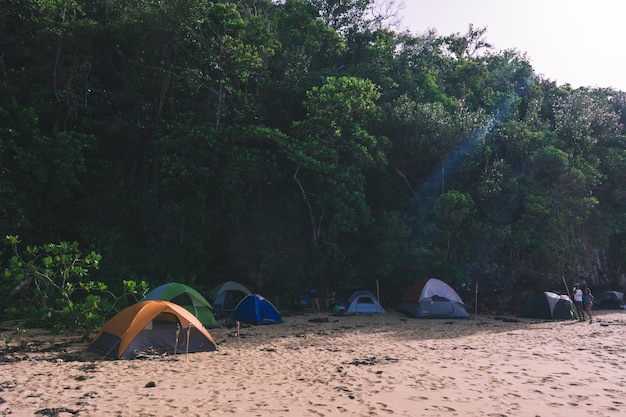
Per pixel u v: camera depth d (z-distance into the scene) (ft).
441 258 76.18
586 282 87.15
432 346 41.86
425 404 22.98
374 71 94.27
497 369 31.55
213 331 50.57
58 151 62.90
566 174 86.99
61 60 72.28
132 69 73.92
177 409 21.77
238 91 78.84
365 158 75.31
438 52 118.73
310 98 76.38
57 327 40.96
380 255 77.97
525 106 113.19
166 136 69.10
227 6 79.15
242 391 25.36
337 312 68.49
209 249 76.33
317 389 25.89
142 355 34.63
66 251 44.91
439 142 83.15
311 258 77.15
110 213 71.67
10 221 60.23
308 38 91.50
